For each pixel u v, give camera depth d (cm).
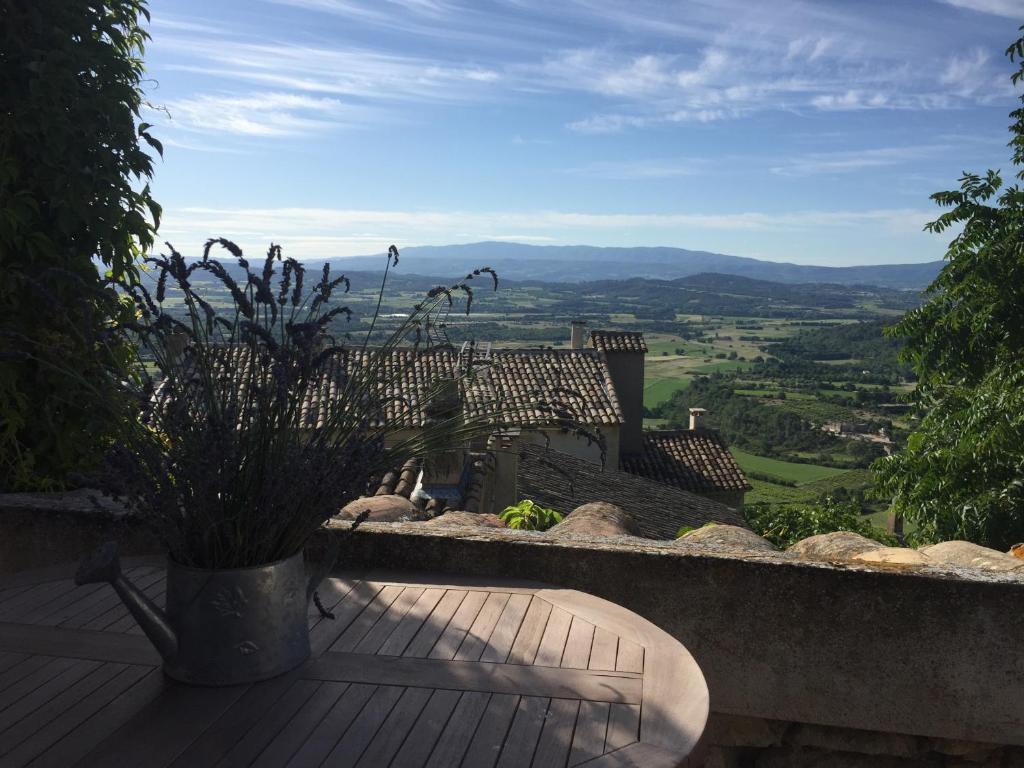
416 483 692
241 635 160
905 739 237
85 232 338
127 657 173
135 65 361
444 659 172
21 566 266
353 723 146
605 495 1218
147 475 163
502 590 214
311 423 174
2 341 309
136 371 194
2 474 318
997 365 1275
